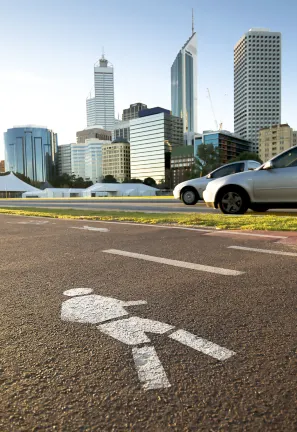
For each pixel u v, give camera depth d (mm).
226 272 3119
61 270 3355
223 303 2324
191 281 2869
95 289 2709
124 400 1297
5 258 3990
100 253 4156
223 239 4910
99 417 1208
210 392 1335
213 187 8773
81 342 1779
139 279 2969
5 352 1687
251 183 8211
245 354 1624
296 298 2391
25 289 2748
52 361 1593
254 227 5766
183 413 1219
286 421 1171
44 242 5129
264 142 144125
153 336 1833
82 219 8797
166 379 1427
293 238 4762
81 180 177500
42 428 1157
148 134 185875
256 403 1266
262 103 191625
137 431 1136
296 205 7887
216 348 1687
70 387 1386
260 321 2014
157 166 183250
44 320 2088
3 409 1254
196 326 1956
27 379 1447
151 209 12367
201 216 7824
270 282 2779
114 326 1974
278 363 1542
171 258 3762
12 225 7754
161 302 2371
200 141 152000
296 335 1824
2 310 2279
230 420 1180
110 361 1579
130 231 6094
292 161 7988
